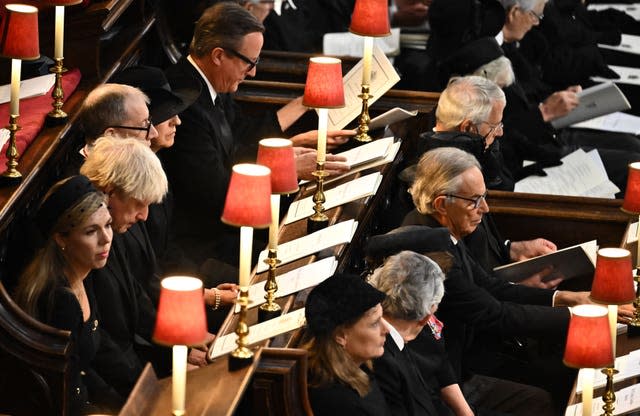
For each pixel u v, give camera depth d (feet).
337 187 52.47
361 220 52.60
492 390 55.11
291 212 51.96
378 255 49.37
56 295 40.78
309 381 40.75
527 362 56.70
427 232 50.62
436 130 60.80
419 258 46.14
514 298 54.49
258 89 66.54
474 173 52.49
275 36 73.97
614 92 73.31
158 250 50.88
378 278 46.11
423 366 48.70
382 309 45.70
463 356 55.93
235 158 57.72
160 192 44.06
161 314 35.04
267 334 42.34
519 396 54.80
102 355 43.29
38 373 40.16
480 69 68.59
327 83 50.90
